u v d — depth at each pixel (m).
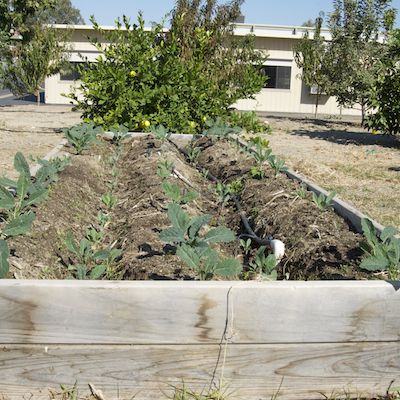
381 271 2.90
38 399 2.15
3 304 2.06
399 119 12.28
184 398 2.15
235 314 2.13
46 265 3.19
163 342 2.14
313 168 8.44
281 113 26.62
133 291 2.09
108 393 2.17
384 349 2.22
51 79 27.67
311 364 2.21
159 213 4.30
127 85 9.62
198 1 13.79
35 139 11.42
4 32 18.52
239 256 4.04
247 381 2.20
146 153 7.12
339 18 19.73
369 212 5.85
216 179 6.29
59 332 2.10
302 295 2.14
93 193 5.24
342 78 19.53
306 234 3.69
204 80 10.13
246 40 16.77
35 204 3.86
